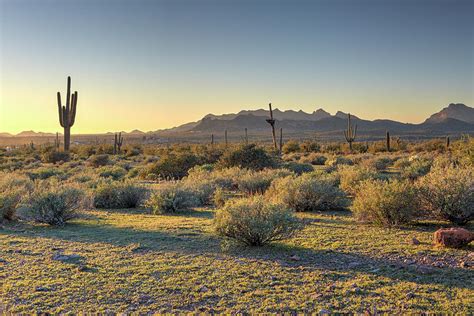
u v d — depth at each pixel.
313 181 13.58
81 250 8.33
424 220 10.98
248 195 16.52
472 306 5.24
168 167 28.31
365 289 5.91
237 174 21.28
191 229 10.45
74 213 12.15
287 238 8.63
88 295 5.85
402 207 10.23
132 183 16.31
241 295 5.79
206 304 5.51
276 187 14.59
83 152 62.78
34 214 11.35
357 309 5.24
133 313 5.23
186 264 7.24
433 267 6.79
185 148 59.56
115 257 7.74
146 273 6.75
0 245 8.79
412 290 5.81
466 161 18.17
